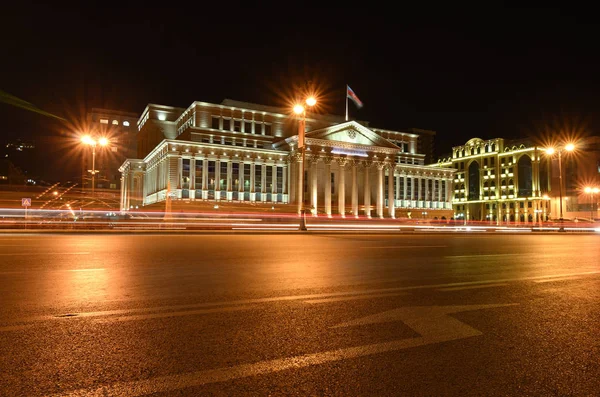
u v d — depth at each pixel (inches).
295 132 3437.5
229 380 138.3
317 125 3521.2
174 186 2741.1
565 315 229.3
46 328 190.2
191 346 169.2
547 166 3846.0
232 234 1150.3
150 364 149.8
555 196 3754.9
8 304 236.5
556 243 888.3
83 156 4362.7
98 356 156.6
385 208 3403.1
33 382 134.2
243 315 218.8
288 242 786.2
